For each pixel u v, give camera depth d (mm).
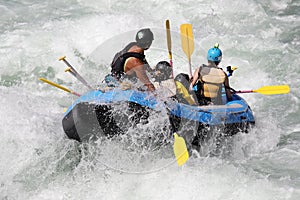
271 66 26141
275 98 23250
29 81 23922
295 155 18344
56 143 17609
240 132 18688
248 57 26906
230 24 31047
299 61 26625
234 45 27969
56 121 18812
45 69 24828
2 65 24562
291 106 22516
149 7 32656
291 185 16141
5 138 17625
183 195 15672
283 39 29516
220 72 19234
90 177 16609
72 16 30312
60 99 22516
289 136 19969
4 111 18938
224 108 18438
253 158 18281
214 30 30188
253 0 33938
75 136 17234
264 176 16672
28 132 17938
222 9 32562
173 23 30641
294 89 24031
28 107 19984
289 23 31672
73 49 26266
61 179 16578
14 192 15992
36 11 30891
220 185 16016
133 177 16594
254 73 25406
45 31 27391
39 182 16422
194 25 30656
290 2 35000
